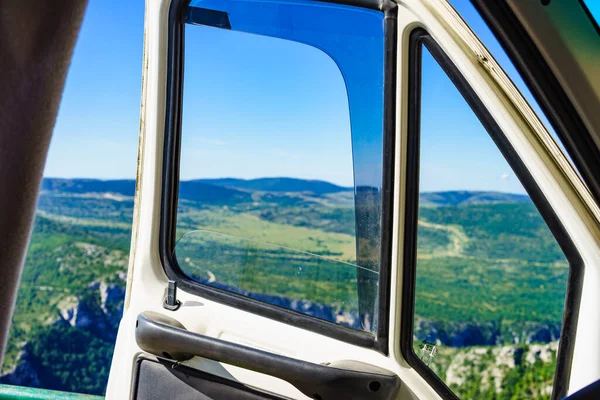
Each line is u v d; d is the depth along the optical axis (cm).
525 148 131
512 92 128
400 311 148
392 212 146
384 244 147
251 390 163
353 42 153
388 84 144
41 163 38
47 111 38
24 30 36
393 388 145
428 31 138
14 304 38
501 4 100
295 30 163
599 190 120
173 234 188
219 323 172
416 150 146
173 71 183
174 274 185
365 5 147
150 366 180
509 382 1078
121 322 190
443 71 139
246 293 173
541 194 134
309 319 161
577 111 110
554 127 114
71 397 281
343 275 158
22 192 37
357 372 145
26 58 37
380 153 148
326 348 156
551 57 105
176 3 179
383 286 148
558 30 102
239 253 176
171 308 180
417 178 147
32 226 38
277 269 169
